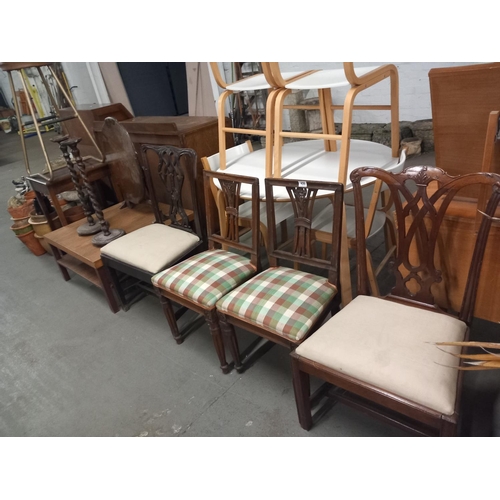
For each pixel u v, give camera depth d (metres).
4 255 3.16
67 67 5.36
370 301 1.27
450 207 1.25
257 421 1.47
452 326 1.12
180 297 1.63
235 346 1.61
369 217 1.59
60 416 1.64
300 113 4.07
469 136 1.20
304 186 1.37
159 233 1.98
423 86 3.38
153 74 6.26
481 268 1.17
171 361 1.83
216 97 4.71
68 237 2.31
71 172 2.15
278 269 1.57
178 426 1.51
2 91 8.43
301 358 1.17
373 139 3.82
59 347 2.04
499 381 1.44
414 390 0.96
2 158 6.15
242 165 1.91
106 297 2.18
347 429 1.38
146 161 1.99
